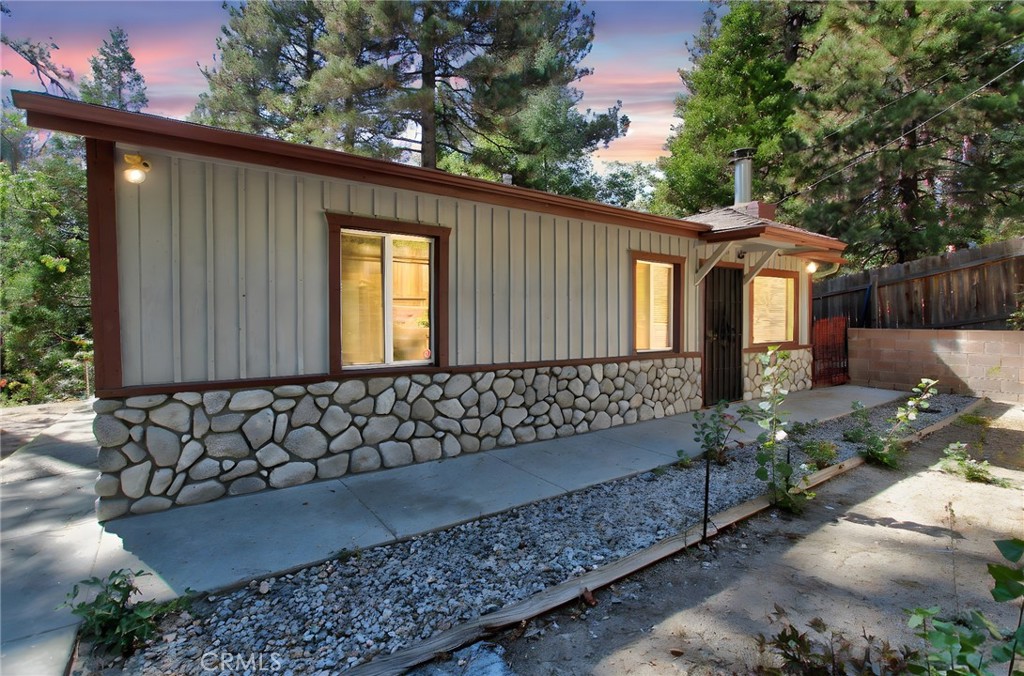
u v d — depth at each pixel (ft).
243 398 12.36
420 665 6.75
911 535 10.74
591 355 19.56
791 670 5.92
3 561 9.06
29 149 42.32
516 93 37.32
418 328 15.58
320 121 35.63
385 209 14.44
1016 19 31.76
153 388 11.29
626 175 65.67
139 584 8.28
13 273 36.58
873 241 38.47
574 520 11.37
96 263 10.64
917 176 38.09
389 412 14.61
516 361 17.40
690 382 23.20
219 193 12.05
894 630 7.38
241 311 12.39
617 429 19.67
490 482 13.50
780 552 10.02
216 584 8.32
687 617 7.82
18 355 36.96
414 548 9.91
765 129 43.62
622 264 20.53
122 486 11.01
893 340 29.40
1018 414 22.29
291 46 38.99
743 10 45.93
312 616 7.70
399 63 37.14
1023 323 25.99
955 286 29.17
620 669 6.66
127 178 10.75
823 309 36.47
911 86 36.42
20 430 21.12
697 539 10.23
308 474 13.29
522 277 17.52
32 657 6.56
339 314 13.73
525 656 6.95
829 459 15.23
